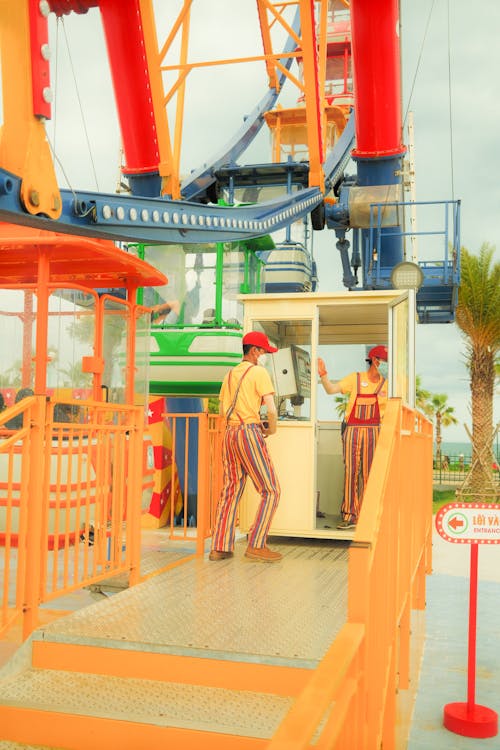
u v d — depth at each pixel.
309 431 6.54
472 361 27.58
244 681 3.20
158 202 6.34
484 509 4.57
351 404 6.59
